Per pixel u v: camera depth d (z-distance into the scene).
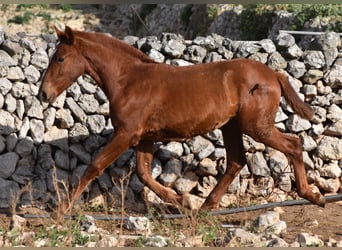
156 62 11.98
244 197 13.30
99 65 11.82
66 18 32.44
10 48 12.84
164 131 11.76
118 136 11.58
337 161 13.59
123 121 11.56
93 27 32.56
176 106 11.57
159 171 13.18
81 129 13.09
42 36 13.52
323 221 11.88
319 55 13.59
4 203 12.65
